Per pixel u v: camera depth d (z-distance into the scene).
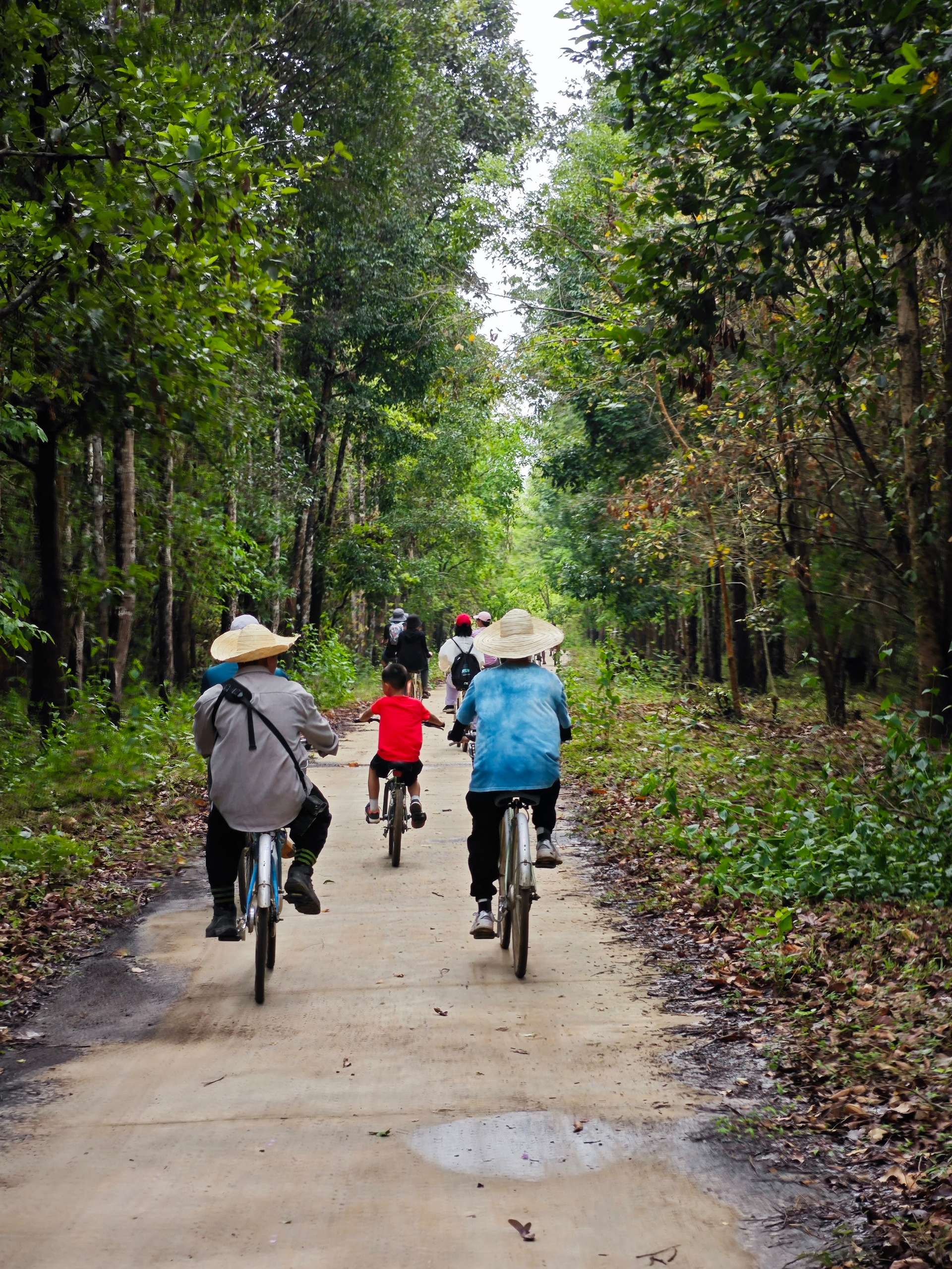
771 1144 4.32
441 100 28.77
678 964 6.72
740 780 12.34
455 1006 6.07
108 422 13.38
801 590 18.00
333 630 31.27
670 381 10.73
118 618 17.12
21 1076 5.20
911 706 17.22
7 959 6.91
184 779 13.71
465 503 50.62
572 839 10.68
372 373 30.95
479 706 6.91
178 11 18.41
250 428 19.03
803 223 8.70
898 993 5.70
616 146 26.64
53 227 9.55
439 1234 3.69
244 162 9.61
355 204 23.53
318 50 21.75
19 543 19.80
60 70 11.10
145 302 10.13
